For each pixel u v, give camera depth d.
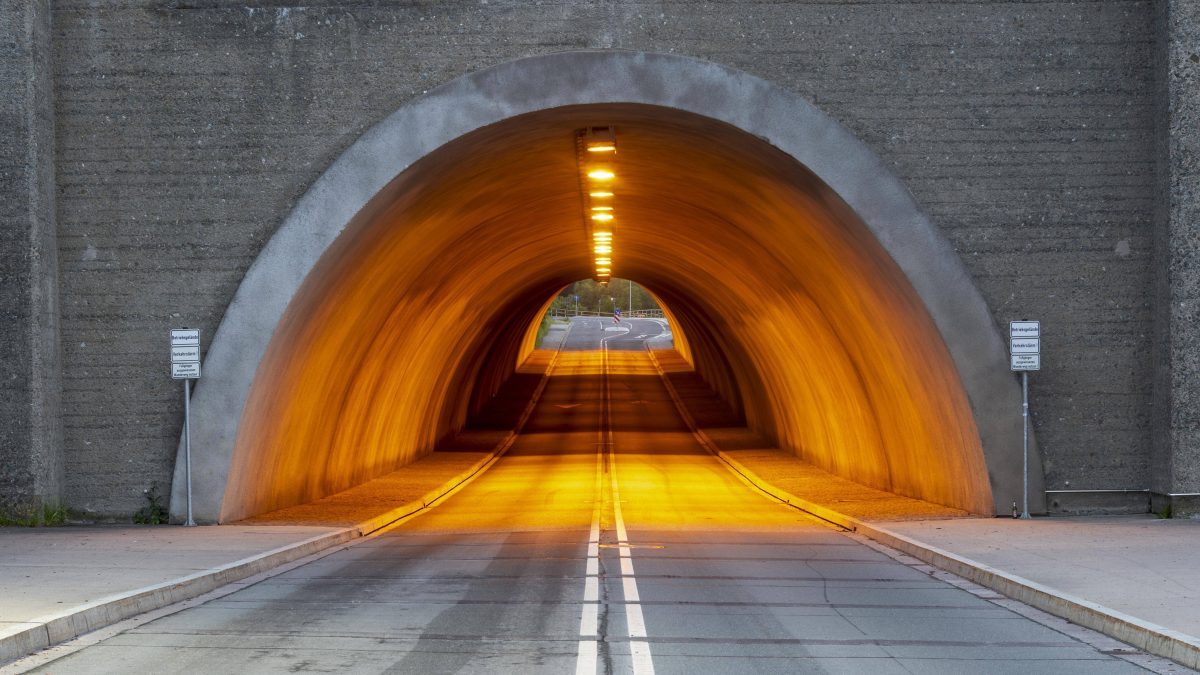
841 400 25.05
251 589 11.71
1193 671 8.05
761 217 20.00
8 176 16.16
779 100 15.92
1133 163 16.59
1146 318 16.64
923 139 16.39
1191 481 16.16
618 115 16.45
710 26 16.03
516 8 16.02
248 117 16.44
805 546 15.49
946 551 13.48
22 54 16.19
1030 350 16.16
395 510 19.94
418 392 30.08
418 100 15.92
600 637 9.15
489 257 26.25
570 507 21.69
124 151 16.61
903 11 16.36
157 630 9.40
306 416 19.69
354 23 16.27
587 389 60.22
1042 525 15.63
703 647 8.78
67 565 12.32
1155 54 16.56
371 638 9.06
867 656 8.51
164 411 16.62
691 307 42.56
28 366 16.16
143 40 16.59
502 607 10.58
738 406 45.41
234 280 16.50
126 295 16.62
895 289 17.12
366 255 17.78
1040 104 16.53
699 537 16.67
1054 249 16.56
